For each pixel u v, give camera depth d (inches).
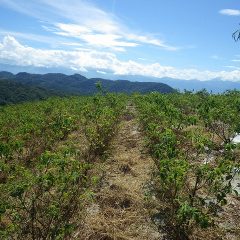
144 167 410.6
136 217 304.2
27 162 476.7
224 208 308.5
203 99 685.3
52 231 258.8
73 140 533.0
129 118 735.1
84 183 313.0
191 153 411.5
